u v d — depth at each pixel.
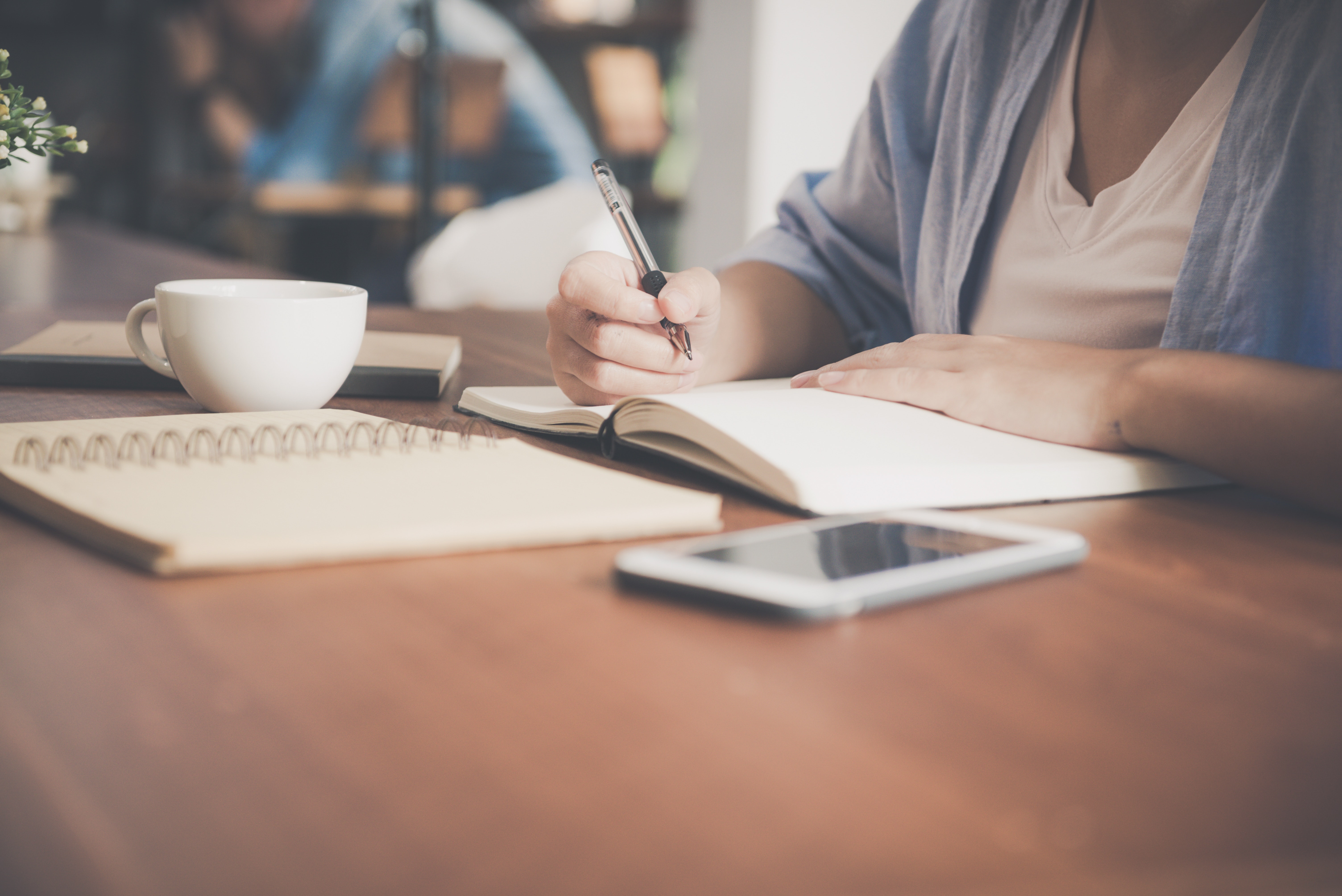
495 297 2.21
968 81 0.88
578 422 0.58
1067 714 0.28
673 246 3.55
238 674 0.29
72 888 0.19
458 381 0.81
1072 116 0.83
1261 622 0.35
